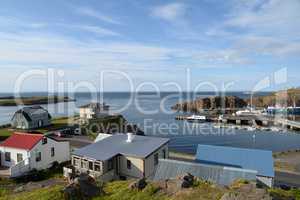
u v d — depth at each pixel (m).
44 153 32.34
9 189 23.73
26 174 28.67
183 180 15.64
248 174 20.53
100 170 26.19
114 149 28.83
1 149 32.16
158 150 29.25
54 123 70.06
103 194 16.12
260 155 25.86
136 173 26.84
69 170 28.22
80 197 15.54
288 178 29.67
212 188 14.76
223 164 25.12
